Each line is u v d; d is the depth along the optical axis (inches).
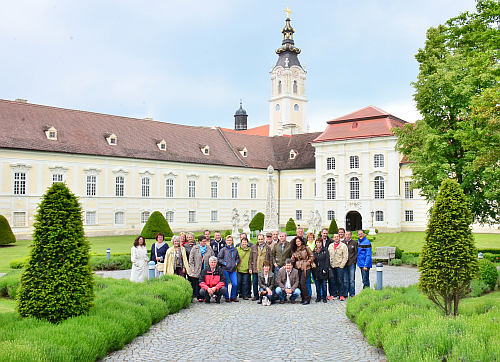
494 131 790.5
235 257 701.3
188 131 2706.7
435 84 1104.8
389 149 2367.1
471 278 486.0
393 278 926.4
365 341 462.9
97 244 1696.6
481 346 350.6
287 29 4313.5
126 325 462.6
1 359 325.4
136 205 2300.7
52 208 486.0
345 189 2504.9
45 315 466.6
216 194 2640.3
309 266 667.4
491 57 803.4
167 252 727.1
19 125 2005.4
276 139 3127.5
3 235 1642.5
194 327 523.5
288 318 566.9
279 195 2918.3
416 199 2374.5
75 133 2161.7
